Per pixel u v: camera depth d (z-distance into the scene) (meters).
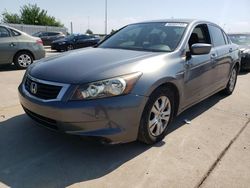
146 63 3.26
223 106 5.30
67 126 2.88
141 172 2.94
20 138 3.60
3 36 8.52
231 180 2.86
